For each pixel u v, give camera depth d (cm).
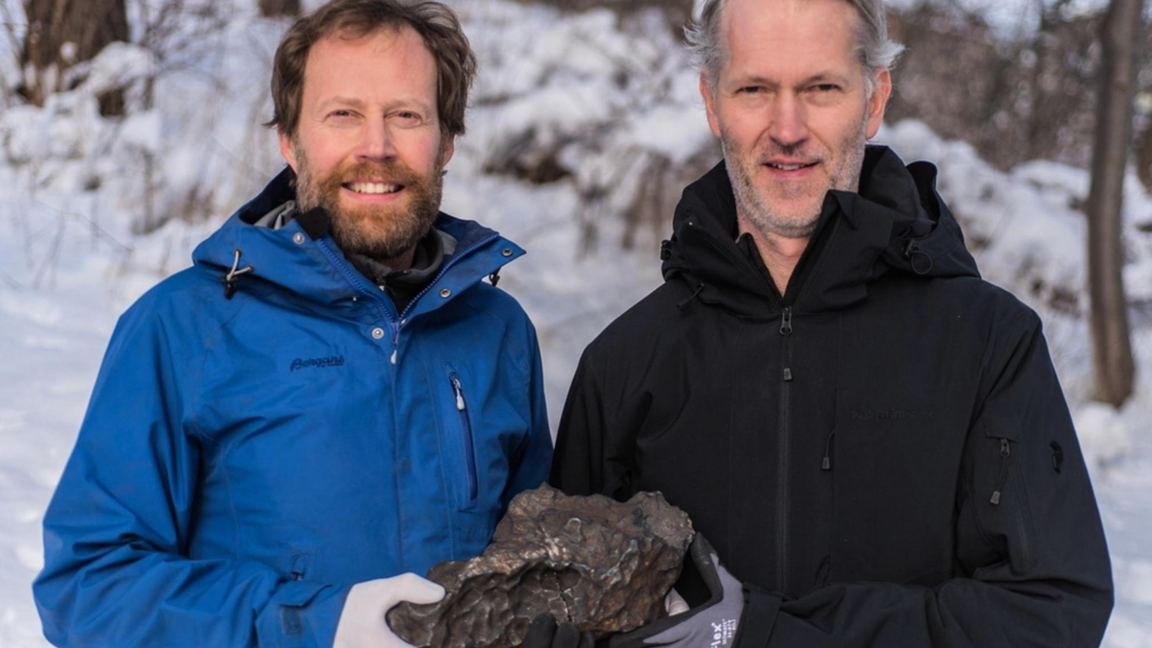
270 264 198
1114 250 601
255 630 182
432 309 207
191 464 197
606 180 794
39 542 354
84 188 655
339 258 200
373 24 206
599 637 190
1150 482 530
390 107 205
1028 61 1134
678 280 226
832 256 206
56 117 673
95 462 192
